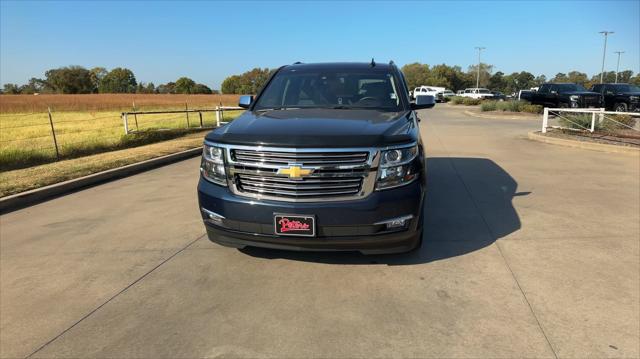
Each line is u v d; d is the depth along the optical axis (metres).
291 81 5.35
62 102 55.47
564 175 7.97
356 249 3.65
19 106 44.84
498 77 134.50
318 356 2.80
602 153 10.52
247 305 3.44
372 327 3.11
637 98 24.02
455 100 44.91
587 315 3.22
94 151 12.78
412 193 3.64
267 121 4.10
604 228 5.05
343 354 2.81
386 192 3.55
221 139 3.79
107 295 3.66
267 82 5.46
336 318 3.24
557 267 4.03
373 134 3.62
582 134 13.29
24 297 3.67
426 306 3.38
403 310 3.33
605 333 3.00
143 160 9.98
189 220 5.65
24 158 10.96
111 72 142.75
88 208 6.42
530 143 12.41
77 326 3.21
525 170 8.46
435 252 4.40
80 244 4.88
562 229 5.03
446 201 6.27
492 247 4.52
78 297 3.64
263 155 3.59
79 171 8.69
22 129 19.48
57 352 2.90
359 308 3.37
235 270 4.08
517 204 6.07
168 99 68.50
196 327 3.15
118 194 7.27
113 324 3.22
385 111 4.67
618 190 6.82
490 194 6.64
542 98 27.12
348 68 5.50
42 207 6.59
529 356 2.77
